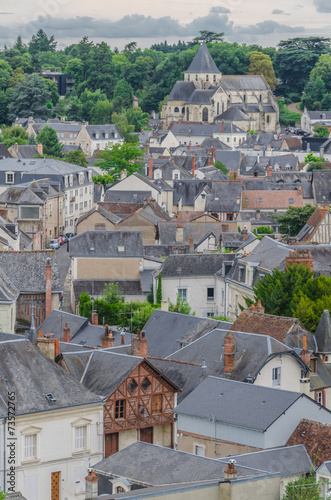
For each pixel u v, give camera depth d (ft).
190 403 346.95
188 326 454.81
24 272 572.51
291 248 563.48
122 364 354.13
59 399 330.13
